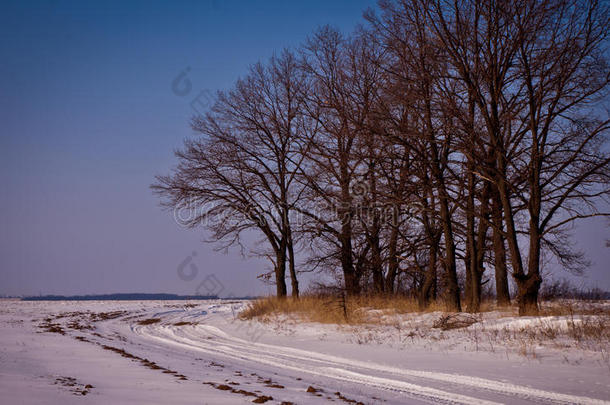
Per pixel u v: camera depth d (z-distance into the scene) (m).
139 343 19.91
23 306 60.31
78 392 6.73
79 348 15.04
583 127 19.95
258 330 23.25
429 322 19.27
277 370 12.19
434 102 20.50
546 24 18.69
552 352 12.55
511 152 21.50
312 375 11.40
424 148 22.22
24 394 6.21
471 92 20.33
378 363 12.92
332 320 22.55
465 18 20.19
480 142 20.25
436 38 20.50
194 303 63.38
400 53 20.97
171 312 43.16
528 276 18.80
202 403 6.51
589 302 21.25
